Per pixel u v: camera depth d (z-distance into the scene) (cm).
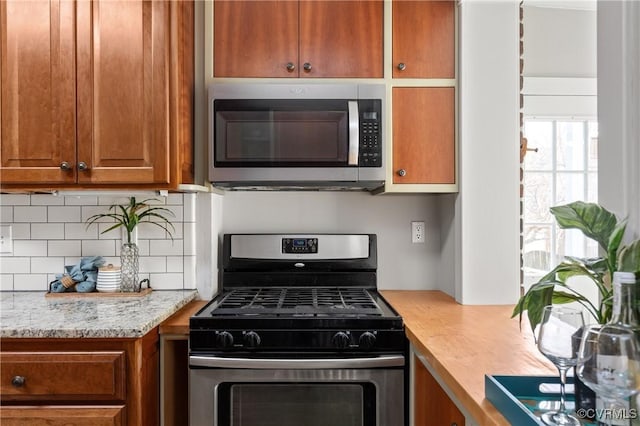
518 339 129
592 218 84
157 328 147
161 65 157
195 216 194
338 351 144
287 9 177
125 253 182
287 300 173
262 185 182
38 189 161
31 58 158
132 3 158
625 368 71
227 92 169
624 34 93
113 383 129
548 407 83
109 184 161
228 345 143
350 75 177
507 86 179
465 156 178
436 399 129
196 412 143
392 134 178
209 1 177
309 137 170
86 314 146
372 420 144
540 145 222
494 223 179
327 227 211
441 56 179
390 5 178
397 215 212
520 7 183
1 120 159
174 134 158
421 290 211
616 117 96
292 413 145
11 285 191
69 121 158
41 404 130
